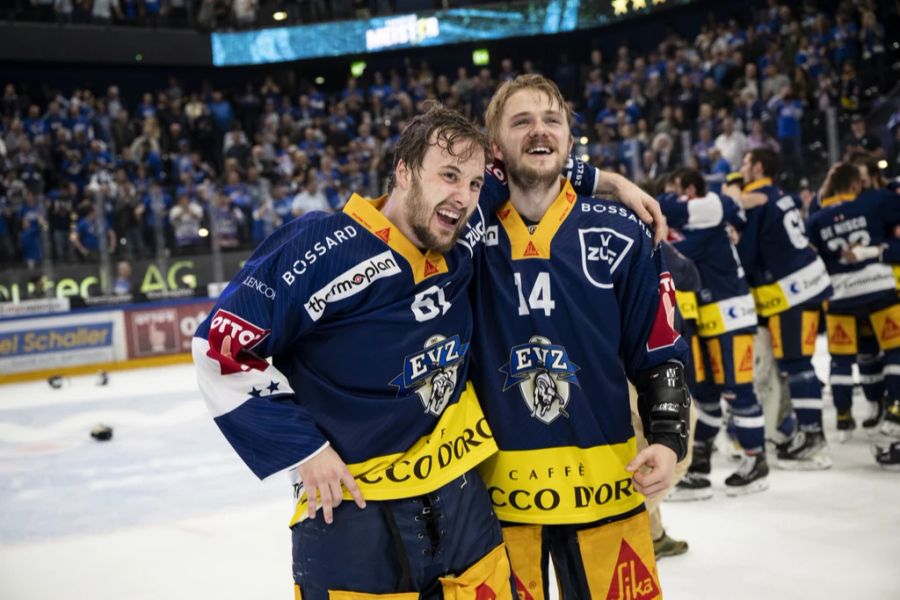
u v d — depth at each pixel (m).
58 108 18.31
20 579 4.73
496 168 2.58
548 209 2.55
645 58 20.16
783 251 5.75
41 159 17.36
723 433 6.53
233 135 18.50
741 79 16.44
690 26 20.98
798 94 15.06
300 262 2.26
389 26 21.98
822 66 15.85
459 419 2.44
